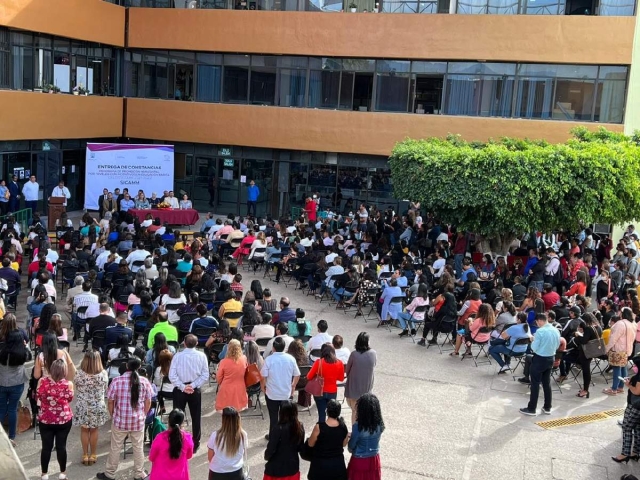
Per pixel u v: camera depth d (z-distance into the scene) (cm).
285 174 3173
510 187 1933
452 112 2909
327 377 1038
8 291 1602
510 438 1137
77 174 3106
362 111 3003
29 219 2575
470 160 1992
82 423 948
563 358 1377
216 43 3092
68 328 1598
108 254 1788
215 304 1523
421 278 1734
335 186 3117
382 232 2489
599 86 2725
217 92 3175
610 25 2652
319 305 1933
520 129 2805
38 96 2678
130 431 921
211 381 1327
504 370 1445
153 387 1009
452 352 1563
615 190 2008
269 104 3127
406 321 1669
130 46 3172
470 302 1550
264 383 1016
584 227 2412
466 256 2234
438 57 2858
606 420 1227
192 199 3294
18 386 980
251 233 2259
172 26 3125
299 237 2230
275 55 3088
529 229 1991
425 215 2864
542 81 2789
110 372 1098
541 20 2722
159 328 1153
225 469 774
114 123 3177
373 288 1806
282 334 1155
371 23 2922
